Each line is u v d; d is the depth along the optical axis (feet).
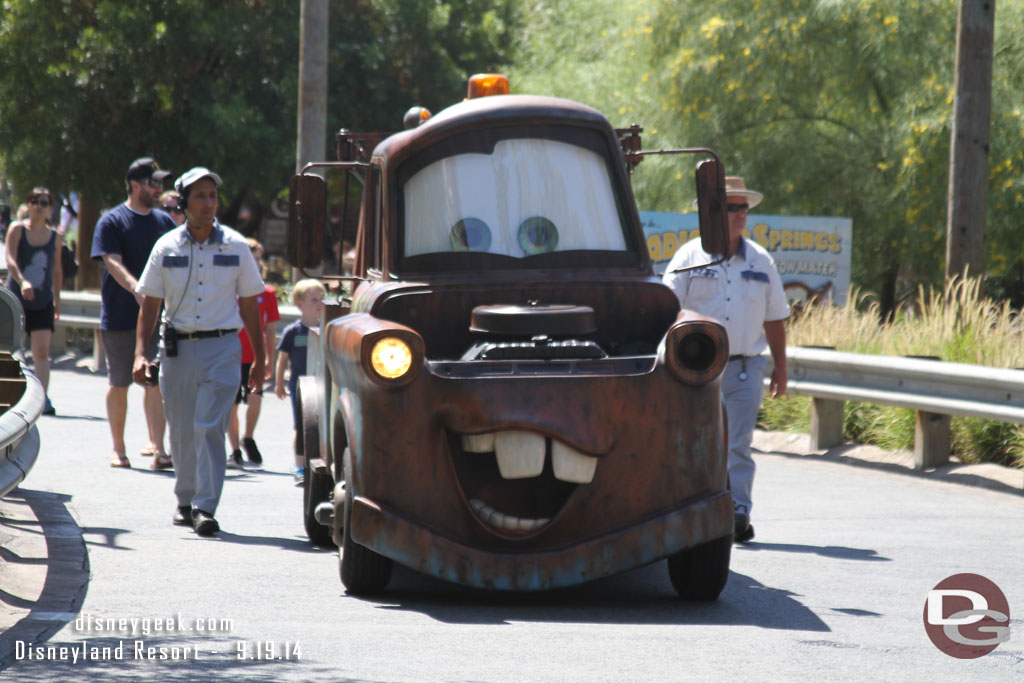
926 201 294.66
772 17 311.27
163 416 140.56
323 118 244.83
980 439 150.71
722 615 83.20
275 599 85.10
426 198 91.30
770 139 317.01
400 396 81.15
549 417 80.69
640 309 89.35
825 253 247.50
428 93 447.01
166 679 64.90
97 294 250.98
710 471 83.71
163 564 94.68
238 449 147.64
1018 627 80.18
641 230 93.04
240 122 386.32
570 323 84.84
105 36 376.27
